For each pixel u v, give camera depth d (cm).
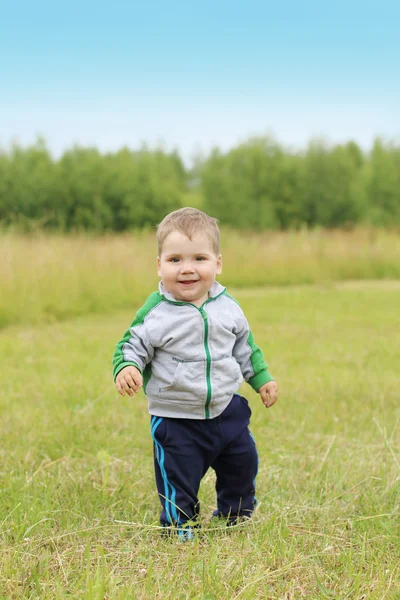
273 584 247
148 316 296
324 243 2038
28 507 304
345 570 256
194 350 291
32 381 618
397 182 3472
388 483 349
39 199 2994
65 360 729
